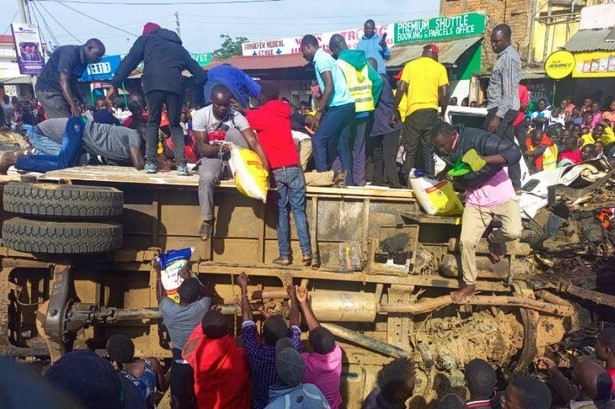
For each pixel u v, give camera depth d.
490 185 4.43
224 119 4.79
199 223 5.02
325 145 5.58
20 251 4.35
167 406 4.44
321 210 5.00
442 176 4.84
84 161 5.83
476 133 4.33
